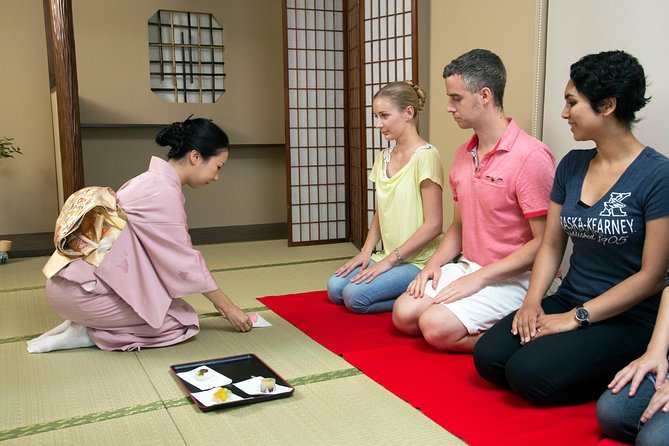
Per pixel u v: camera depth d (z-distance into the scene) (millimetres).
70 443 1702
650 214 1748
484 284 2350
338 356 2387
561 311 2016
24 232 5637
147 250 2393
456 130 3816
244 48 6023
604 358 1815
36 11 5469
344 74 5094
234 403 1909
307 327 2748
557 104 3000
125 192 2395
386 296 2949
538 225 2299
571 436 1662
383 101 2895
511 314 2150
